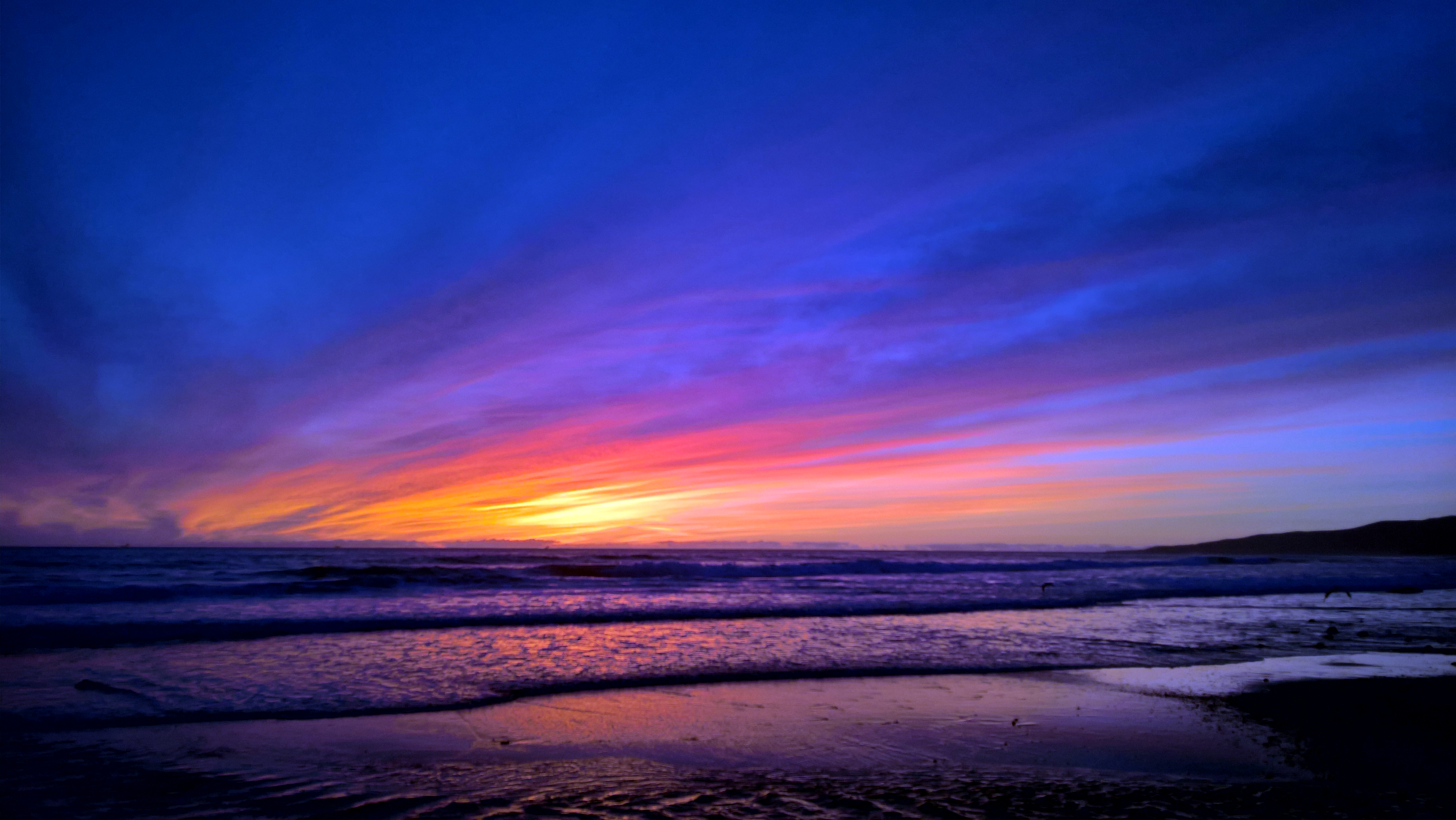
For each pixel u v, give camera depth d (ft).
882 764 16.92
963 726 20.49
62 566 88.89
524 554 200.54
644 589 62.80
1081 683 26.48
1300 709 22.76
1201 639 36.86
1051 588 66.54
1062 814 13.64
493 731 19.45
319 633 35.37
